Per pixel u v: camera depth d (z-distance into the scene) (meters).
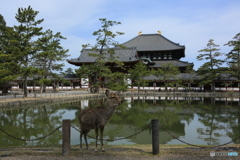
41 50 37.12
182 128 18.69
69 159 8.19
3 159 8.23
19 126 19.42
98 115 8.93
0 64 30.94
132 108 31.88
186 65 77.88
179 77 63.94
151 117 24.33
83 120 9.10
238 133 16.77
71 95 45.72
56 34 53.62
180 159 8.16
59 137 15.47
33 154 8.88
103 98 49.59
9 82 48.53
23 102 32.34
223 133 16.80
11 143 13.70
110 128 18.72
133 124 20.45
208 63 57.94
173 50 87.62
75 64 75.75
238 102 40.16
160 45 93.62
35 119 22.86
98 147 10.59
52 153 8.98
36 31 35.56
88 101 42.12
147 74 57.69
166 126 19.52
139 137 15.64
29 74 34.72
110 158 8.30
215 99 46.75
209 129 18.23
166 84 62.50
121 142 14.21
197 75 63.38
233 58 55.03
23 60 34.81
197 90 64.44
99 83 49.56
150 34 101.88
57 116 24.66
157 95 57.50
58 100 39.19
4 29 42.56
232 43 54.59
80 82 73.31
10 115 25.30
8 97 38.81
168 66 64.19
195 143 13.91
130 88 69.44
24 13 35.28
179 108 31.84
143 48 94.06
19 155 8.76
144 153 9.03
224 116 24.95
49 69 53.44
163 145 11.77
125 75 52.94
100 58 49.97
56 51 51.78
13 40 33.41
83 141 14.34
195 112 28.08
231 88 64.56
